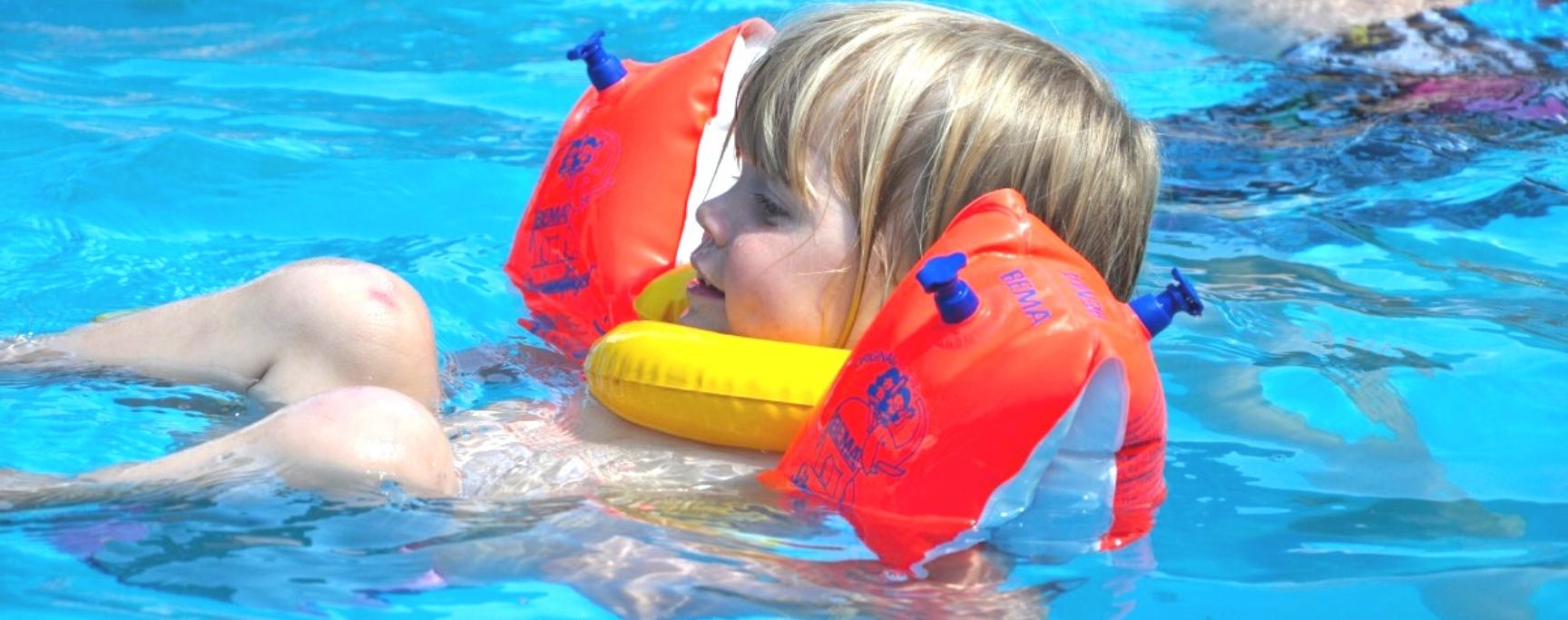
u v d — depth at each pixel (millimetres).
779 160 2922
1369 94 6598
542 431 3096
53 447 2871
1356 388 3559
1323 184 5395
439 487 2613
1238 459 3135
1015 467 2475
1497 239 4816
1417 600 2436
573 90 6637
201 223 4746
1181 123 6219
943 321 2543
